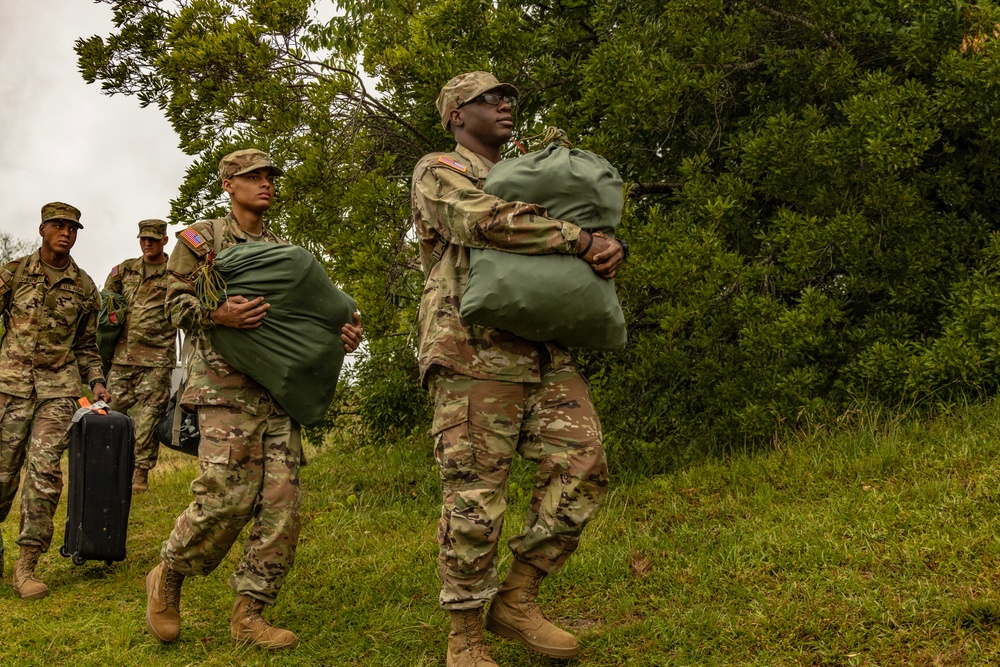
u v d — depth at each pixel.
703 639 3.58
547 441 3.47
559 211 3.36
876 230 6.00
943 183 6.05
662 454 5.96
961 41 5.79
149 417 8.12
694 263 5.64
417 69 6.73
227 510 4.00
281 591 4.87
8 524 7.14
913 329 5.99
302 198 6.87
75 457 5.31
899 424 5.35
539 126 6.77
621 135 6.41
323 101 6.75
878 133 5.50
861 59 6.38
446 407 3.46
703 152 6.40
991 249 5.59
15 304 5.62
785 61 6.36
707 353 6.07
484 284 3.26
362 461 7.45
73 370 5.73
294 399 4.07
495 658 3.74
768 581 3.94
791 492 4.94
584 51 7.29
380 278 6.47
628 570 4.38
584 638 3.79
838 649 3.31
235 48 6.95
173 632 4.21
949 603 3.37
